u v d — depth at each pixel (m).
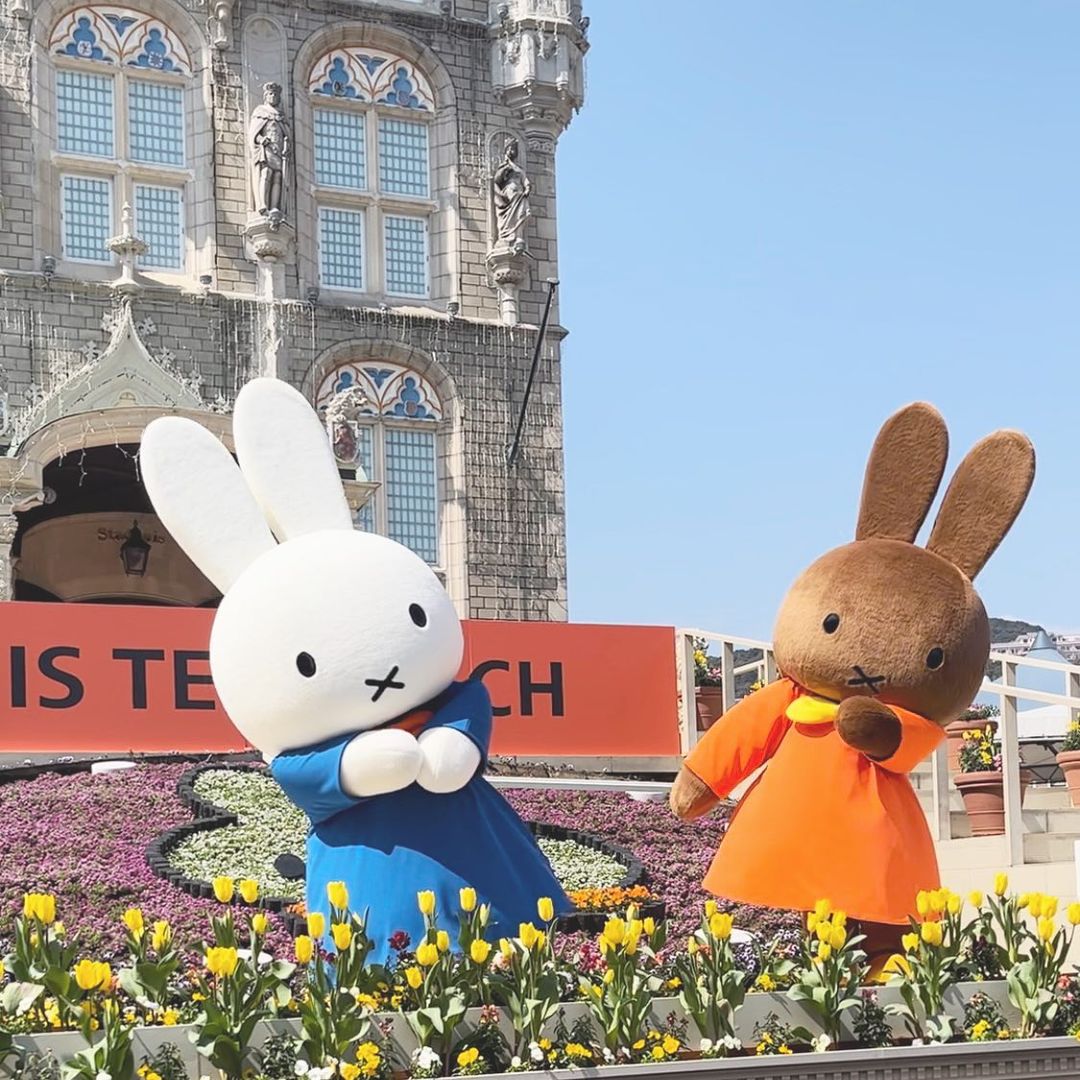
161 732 19.58
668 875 16.94
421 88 34.25
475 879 12.40
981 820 18.62
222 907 14.79
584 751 20.91
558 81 34.59
